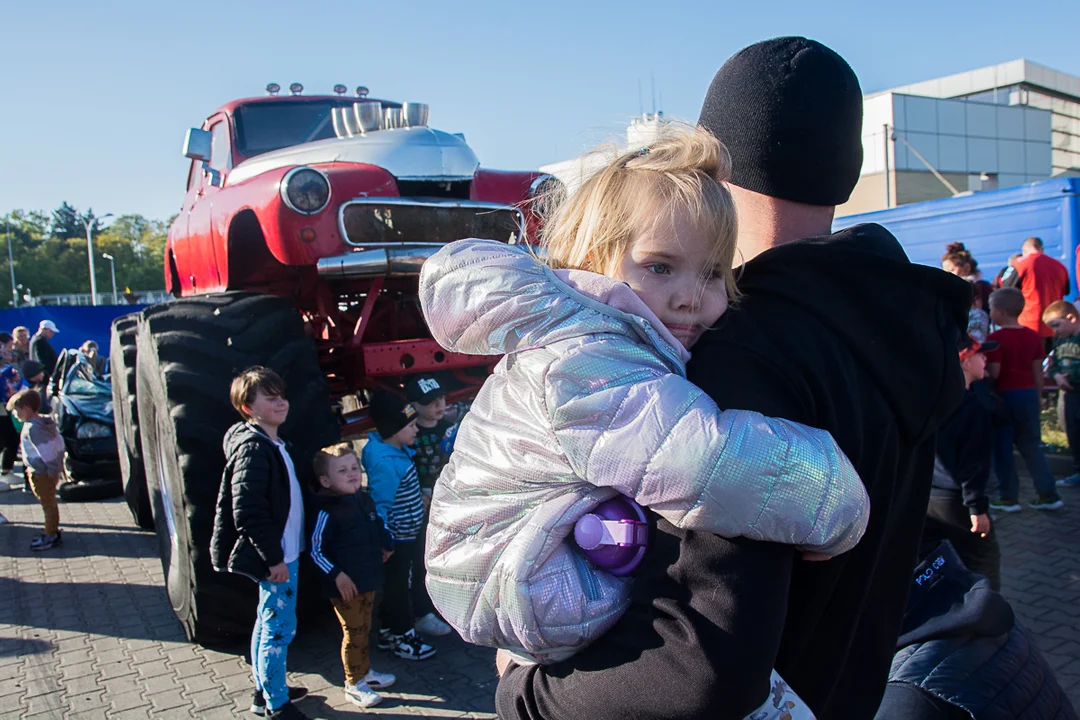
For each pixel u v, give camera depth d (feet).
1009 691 5.20
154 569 17.39
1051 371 19.85
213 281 14.83
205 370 10.93
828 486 2.52
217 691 11.50
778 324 2.98
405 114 14.15
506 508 2.90
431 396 13.30
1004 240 28.53
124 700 11.38
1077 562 14.58
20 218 326.65
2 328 51.93
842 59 3.53
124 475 19.80
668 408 2.61
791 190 3.40
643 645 2.64
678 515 2.56
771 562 2.58
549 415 2.74
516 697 3.04
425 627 13.03
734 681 2.44
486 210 13.26
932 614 5.55
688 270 3.07
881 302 3.13
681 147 3.22
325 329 16.62
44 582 16.74
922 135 77.25
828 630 3.19
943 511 8.27
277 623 10.19
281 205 11.82
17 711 11.19
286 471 10.14
